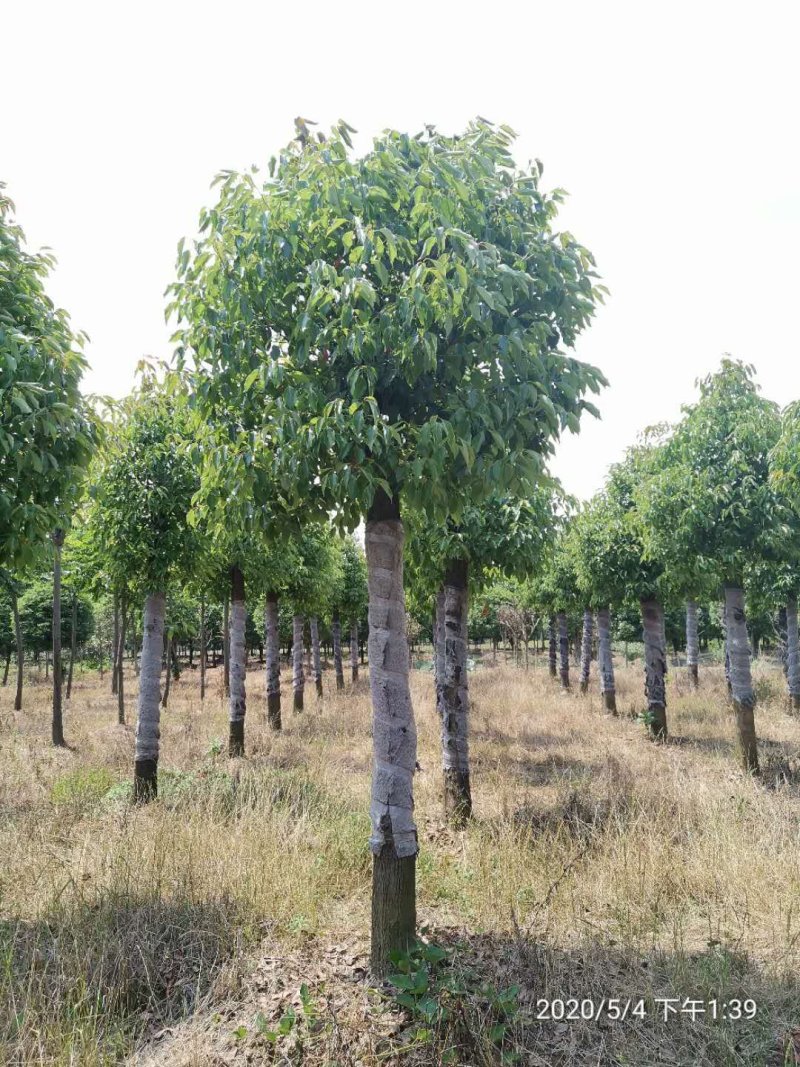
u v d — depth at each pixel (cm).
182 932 399
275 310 362
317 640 1919
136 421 719
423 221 335
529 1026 311
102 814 645
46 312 436
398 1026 308
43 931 402
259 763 881
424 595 1066
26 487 392
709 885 452
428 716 1344
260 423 375
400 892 348
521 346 310
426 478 326
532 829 551
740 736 829
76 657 2953
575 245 369
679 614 3053
